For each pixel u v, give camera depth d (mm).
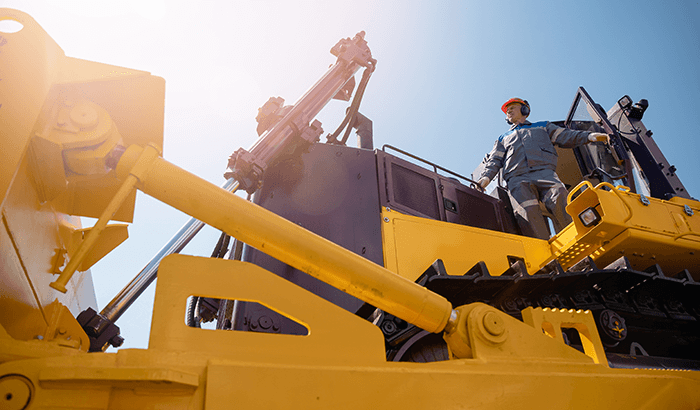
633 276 3580
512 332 1760
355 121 5500
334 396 1270
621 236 3803
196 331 1362
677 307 3873
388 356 2959
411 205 4062
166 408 1153
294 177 3807
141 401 1147
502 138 5328
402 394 1342
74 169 1662
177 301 1389
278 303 1496
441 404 1370
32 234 1653
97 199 2252
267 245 1653
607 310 3479
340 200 3758
